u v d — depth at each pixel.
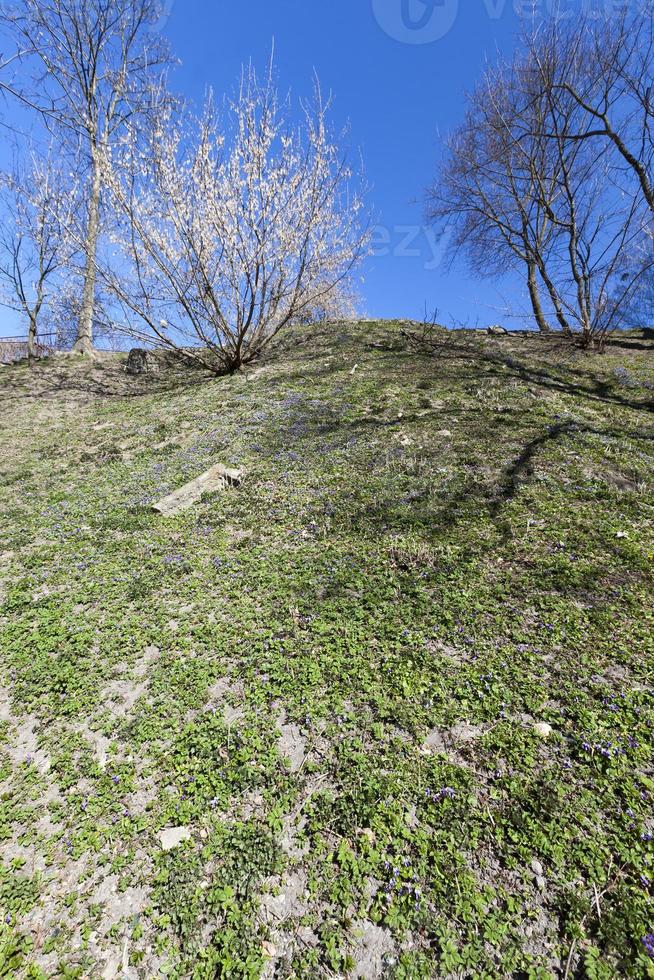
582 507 7.01
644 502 7.07
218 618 5.57
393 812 3.38
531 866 3.02
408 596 5.54
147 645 5.30
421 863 3.06
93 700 4.62
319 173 13.55
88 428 13.35
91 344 21.94
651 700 3.99
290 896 3.01
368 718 4.12
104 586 6.41
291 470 9.10
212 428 11.55
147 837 3.40
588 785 3.44
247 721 4.22
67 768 3.96
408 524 6.94
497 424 10.01
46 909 3.05
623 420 10.44
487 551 6.20
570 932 2.70
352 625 5.18
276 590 5.93
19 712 4.57
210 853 3.24
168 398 14.94
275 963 2.72
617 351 16.67
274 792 3.61
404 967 2.62
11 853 3.39
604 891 2.86
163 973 2.70
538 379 13.12
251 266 13.87
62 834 3.48
